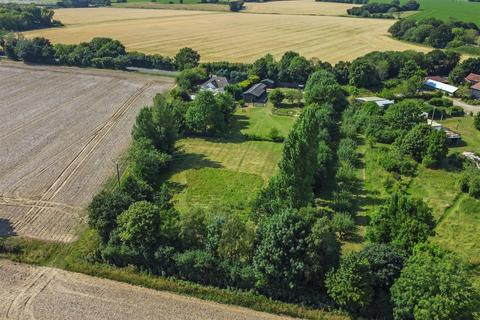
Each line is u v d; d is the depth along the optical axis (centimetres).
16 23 18025
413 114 8300
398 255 4081
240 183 6606
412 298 3681
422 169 7025
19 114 9225
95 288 4416
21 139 7950
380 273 3997
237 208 5906
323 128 7950
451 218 5753
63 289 4394
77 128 8562
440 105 10306
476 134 8656
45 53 13550
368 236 4831
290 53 12388
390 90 11025
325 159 6500
